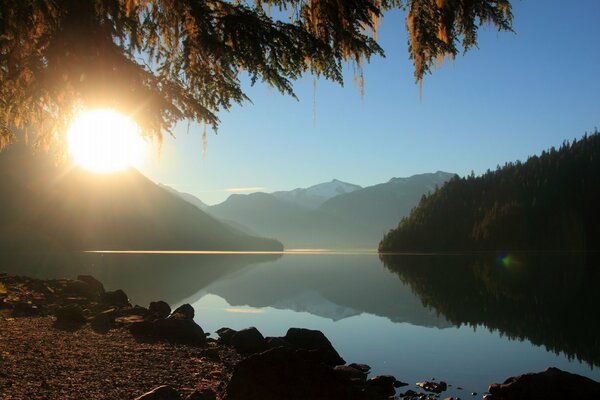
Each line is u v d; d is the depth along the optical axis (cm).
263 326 1995
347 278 5466
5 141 931
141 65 770
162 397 633
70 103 768
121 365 848
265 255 16400
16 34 715
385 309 2750
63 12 686
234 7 756
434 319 2383
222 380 831
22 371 741
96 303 1647
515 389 1014
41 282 1952
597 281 5238
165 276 5169
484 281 5197
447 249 16850
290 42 720
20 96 800
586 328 2209
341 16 743
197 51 767
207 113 788
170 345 1099
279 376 722
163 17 802
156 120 768
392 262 10300
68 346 961
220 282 4525
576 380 998
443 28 750
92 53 694
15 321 1209
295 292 3666
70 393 659
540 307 3036
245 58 723
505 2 752
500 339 1873
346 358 1455
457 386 1149
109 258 10138
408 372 1286
